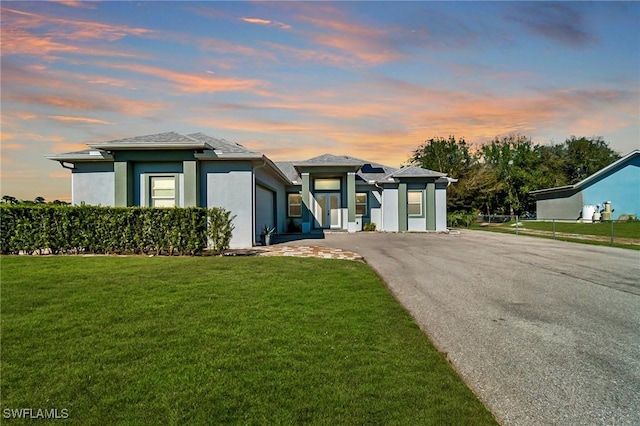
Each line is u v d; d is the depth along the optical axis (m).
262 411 2.81
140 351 3.86
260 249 13.11
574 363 3.86
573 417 2.87
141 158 13.32
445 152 37.56
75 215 11.05
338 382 3.28
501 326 5.02
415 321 5.20
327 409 2.85
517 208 42.75
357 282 7.38
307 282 7.29
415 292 6.91
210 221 11.23
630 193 28.22
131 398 2.97
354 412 2.81
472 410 2.88
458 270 9.16
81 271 8.04
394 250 13.16
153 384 3.19
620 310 5.77
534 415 2.90
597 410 2.97
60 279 7.19
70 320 4.81
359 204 24.45
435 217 22.95
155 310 5.28
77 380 3.24
